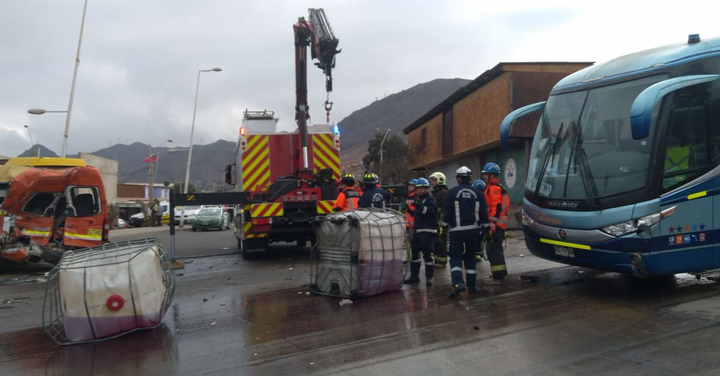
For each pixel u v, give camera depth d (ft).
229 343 19.08
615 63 25.12
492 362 16.28
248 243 41.16
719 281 25.84
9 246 38.47
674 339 17.56
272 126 43.37
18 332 21.52
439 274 31.63
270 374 15.96
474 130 78.59
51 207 40.45
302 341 19.01
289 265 38.24
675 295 23.47
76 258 20.33
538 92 67.10
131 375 16.26
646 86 22.84
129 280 20.04
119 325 19.97
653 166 21.67
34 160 47.24
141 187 223.30
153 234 87.30
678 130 22.29
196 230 97.76
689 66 22.50
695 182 22.40
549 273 30.40
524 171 70.79
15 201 38.96
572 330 19.08
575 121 25.02
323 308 23.76
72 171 40.52
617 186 22.31
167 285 21.98
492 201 28.04
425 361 16.56
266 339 19.40
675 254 22.00
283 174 42.63
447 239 34.22
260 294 27.43
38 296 29.68
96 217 41.47
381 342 18.54
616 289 25.25
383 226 25.71
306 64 43.57
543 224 25.13
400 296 25.55
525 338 18.39
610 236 22.06
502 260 28.09
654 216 21.49
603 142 23.56
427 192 27.73
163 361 17.42
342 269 25.32
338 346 18.29
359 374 15.67
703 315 20.08
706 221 22.63
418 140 114.62
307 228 39.81
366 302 24.54
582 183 23.56
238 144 44.68
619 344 17.37
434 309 22.82
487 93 73.31
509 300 23.99
